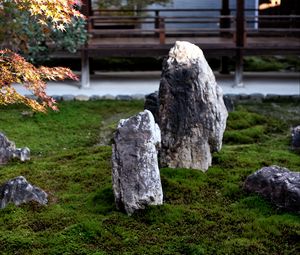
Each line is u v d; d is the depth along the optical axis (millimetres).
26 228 4961
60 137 8188
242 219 5023
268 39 11961
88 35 10422
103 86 11164
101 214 5188
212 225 4918
